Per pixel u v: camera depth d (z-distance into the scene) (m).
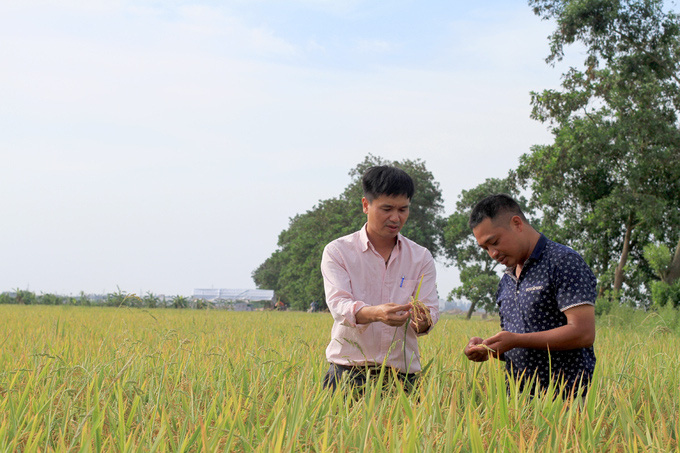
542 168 32.94
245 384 4.40
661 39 28.05
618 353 6.63
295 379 4.64
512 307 4.37
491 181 54.94
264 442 2.81
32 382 4.28
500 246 4.20
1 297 50.59
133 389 4.09
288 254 91.94
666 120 30.39
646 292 35.28
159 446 2.96
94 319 16.50
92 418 3.32
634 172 29.77
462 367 4.77
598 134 30.08
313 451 2.99
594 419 3.37
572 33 28.25
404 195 4.46
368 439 3.02
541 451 2.92
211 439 2.92
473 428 2.80
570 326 3.93
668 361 5.53
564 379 4.14
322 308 70.75
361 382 4.48
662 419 3.14
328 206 72.56
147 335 8.69
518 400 3.72
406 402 3.38
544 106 32.19
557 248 4.11
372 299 4.70
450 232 55.22
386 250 4.74
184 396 3.90
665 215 31.25
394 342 4.05
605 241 35.22
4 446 2.95
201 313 24.92
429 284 4.76
